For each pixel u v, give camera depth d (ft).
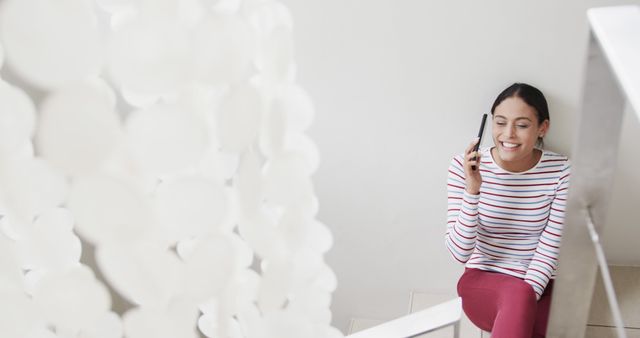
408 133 6.45
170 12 1.22
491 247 6.38
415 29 5.91
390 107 6.32
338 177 6.81
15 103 1.24
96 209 1.19
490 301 6.09
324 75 6.23
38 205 1.34
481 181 5.85
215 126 1.44
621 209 6.63
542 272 5.95
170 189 1.33
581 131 2.37
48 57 1.09
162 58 1.19
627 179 6.43
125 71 1.17
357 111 6.38
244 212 1.56
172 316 1.44
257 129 1.46
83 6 1.11
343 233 7.16
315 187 6.89
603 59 2.14
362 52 6.07
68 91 1.10
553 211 6.02
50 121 1.11
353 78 6.21
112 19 1.34
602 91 2.24
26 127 1.25
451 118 6.31
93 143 1.13
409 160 6.61
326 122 6.48
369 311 7.65
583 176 2.49
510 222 6.19
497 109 5.83
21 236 1.65
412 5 5.80
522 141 5.78
